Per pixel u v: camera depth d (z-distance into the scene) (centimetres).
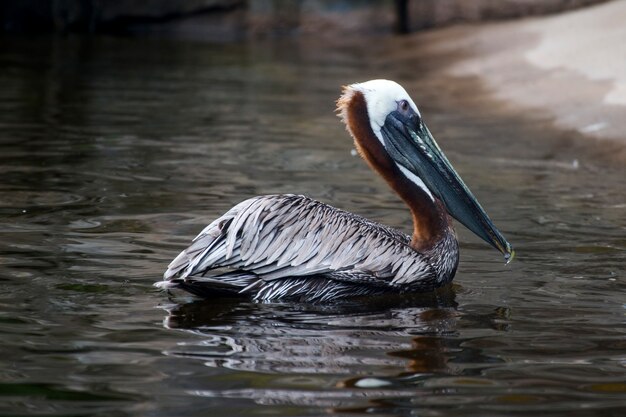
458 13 3678
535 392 773
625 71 2470
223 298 1020
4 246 1158
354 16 3778
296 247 1014
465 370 821
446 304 1023
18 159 1658
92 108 2222
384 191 1512
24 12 3694
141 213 1328
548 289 1070
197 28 3850
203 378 791
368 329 935
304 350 866
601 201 1478
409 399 755
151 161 1681
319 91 2569
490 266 1161
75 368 805
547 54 2845
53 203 1367
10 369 798
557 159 1802
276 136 1958
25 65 2869
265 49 3428
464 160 1778
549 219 1366
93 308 965
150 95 2433
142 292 1021
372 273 1036
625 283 1090
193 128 2020
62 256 1129
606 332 928
